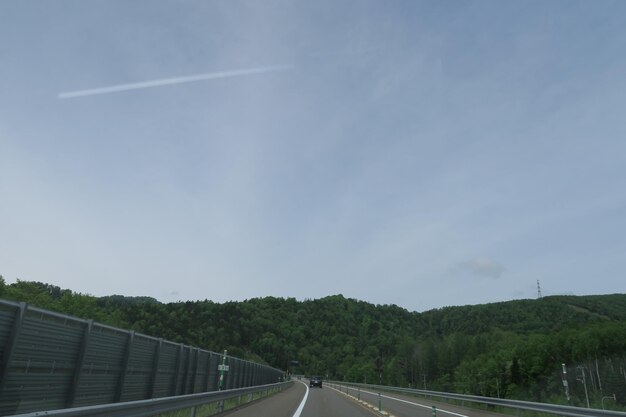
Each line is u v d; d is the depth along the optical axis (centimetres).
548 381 9294
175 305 17575
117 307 13650
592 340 9188
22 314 889
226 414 1808
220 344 14462
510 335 16038
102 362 1222
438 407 2997
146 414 1011
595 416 1595
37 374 942
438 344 17112
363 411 2405
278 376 7488
